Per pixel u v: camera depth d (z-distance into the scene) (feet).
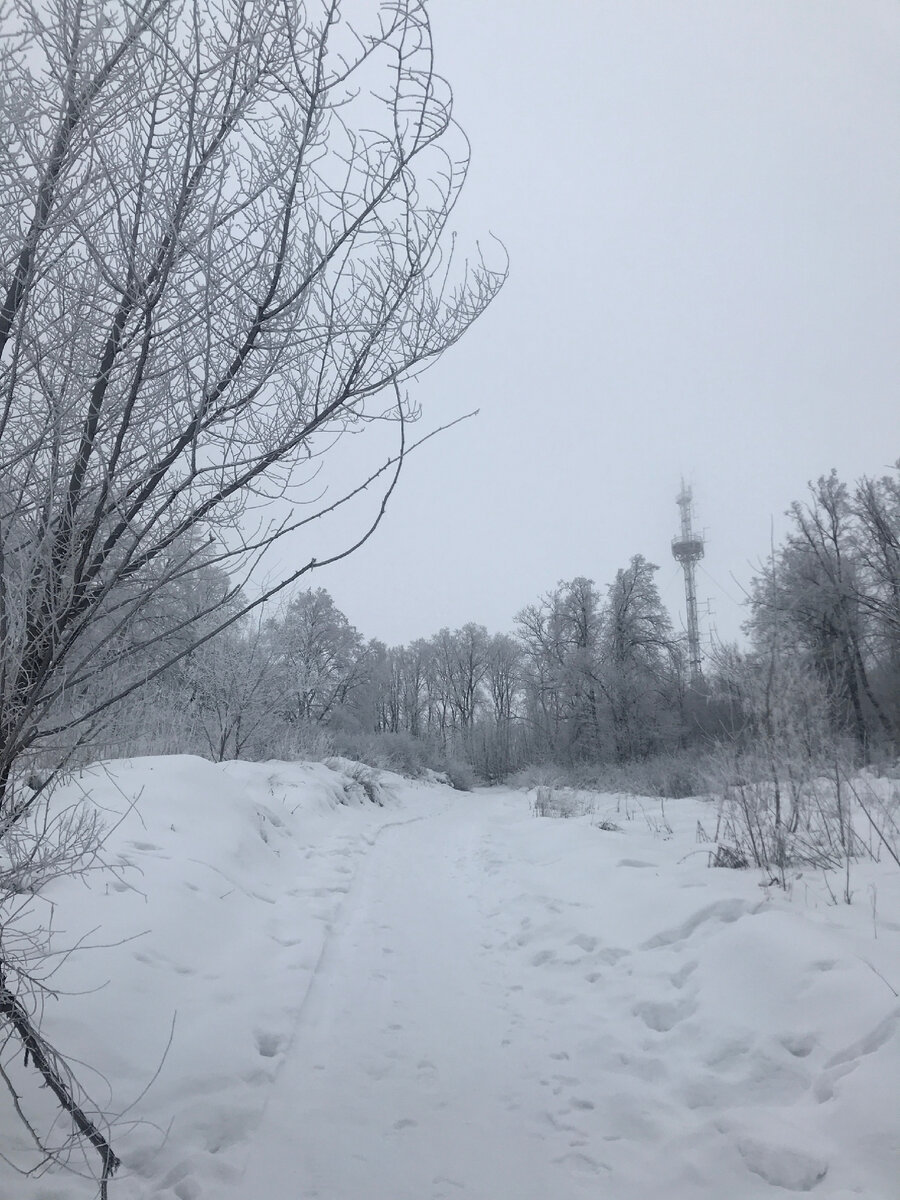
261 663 48.91
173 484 9.65
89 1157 10.36
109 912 17.26
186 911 19.13
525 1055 14.16
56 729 9.50
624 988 16.43
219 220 8.63
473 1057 14.15
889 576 70.33
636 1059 13.48
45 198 8.21
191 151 8.59
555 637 153.38
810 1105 11.10
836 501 77.20
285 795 40.22
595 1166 10.69
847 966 13.73
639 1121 11.60
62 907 16.70
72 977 14.20
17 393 9.14
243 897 22.62
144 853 21.43
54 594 8.76
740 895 19.13
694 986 15.28
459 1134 11.57
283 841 32.65
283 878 27.37
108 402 8.93
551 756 132.77
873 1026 11.97
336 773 56.13
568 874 26.61
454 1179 10.43
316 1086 13.08
